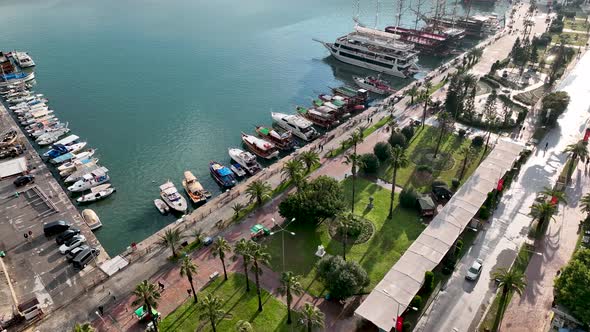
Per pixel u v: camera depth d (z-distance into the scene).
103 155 137.88
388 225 100.88
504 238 95.31
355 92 176.00
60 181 122.69
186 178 121.56
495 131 141.50
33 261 91.81
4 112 160.12
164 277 87.31
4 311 77.81
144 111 166.75
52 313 79.69
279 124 154.62
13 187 116.94
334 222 101.75
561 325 72.06
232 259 91.62
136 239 103.06
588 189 111.00
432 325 75.88
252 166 128.62
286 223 102.00
